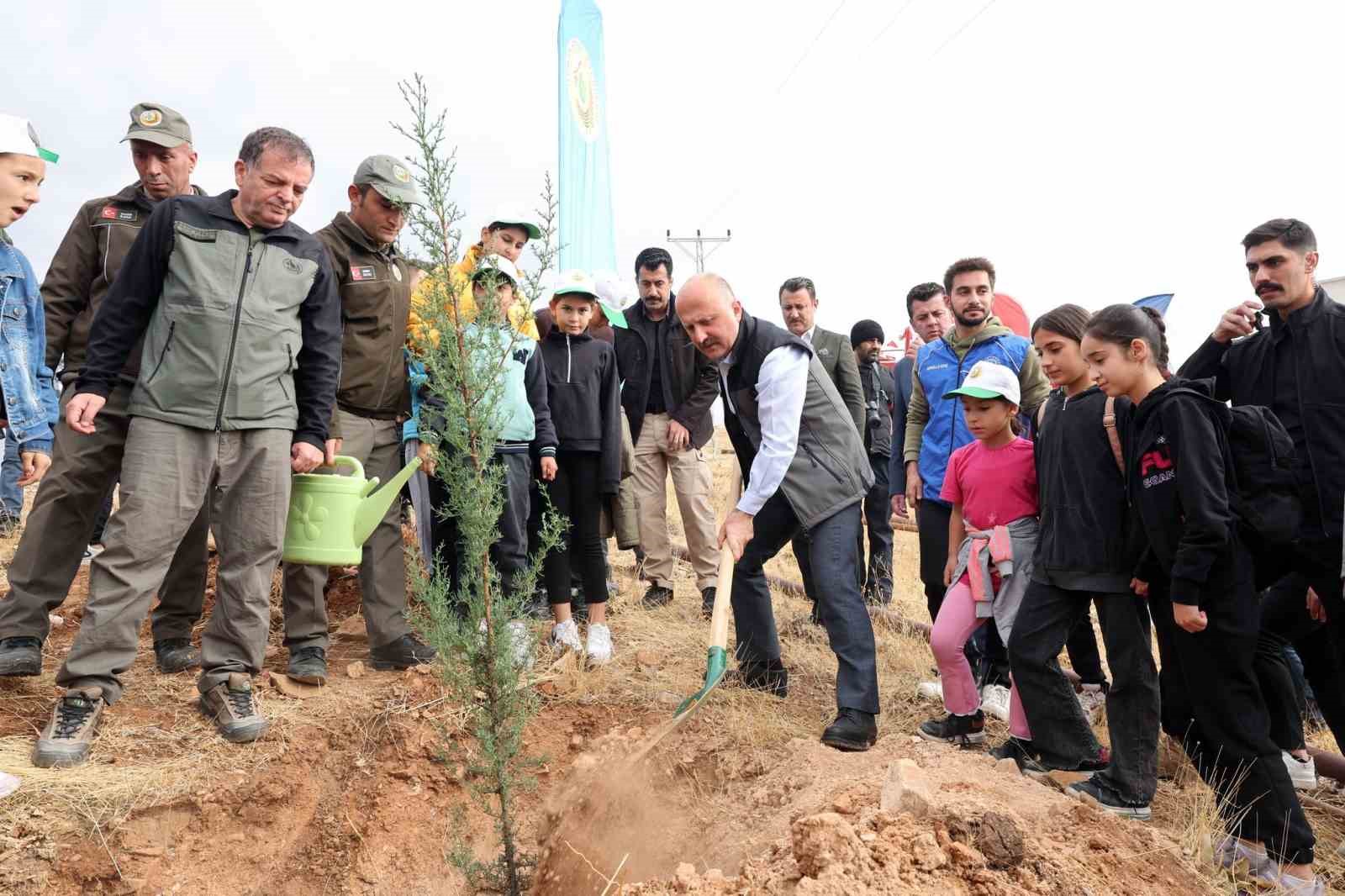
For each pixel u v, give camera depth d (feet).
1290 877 9.05
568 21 37.70
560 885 10.39
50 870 9.16
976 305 14.58
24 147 10.86
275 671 12.95
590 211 38.34
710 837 10.57
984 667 14.70
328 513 12.15
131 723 11.22
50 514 11.37
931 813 8.52
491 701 9.40
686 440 17.97
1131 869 8.54
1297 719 10.91
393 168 13.00
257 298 11.26
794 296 19.93
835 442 12.56
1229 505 9.26
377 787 11.30
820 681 15.15
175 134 13.21
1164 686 10.47
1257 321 11.98
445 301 9.36
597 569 15.84
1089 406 10.98
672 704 13.55
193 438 10.99
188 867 9.90
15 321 12.44
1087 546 10.63
